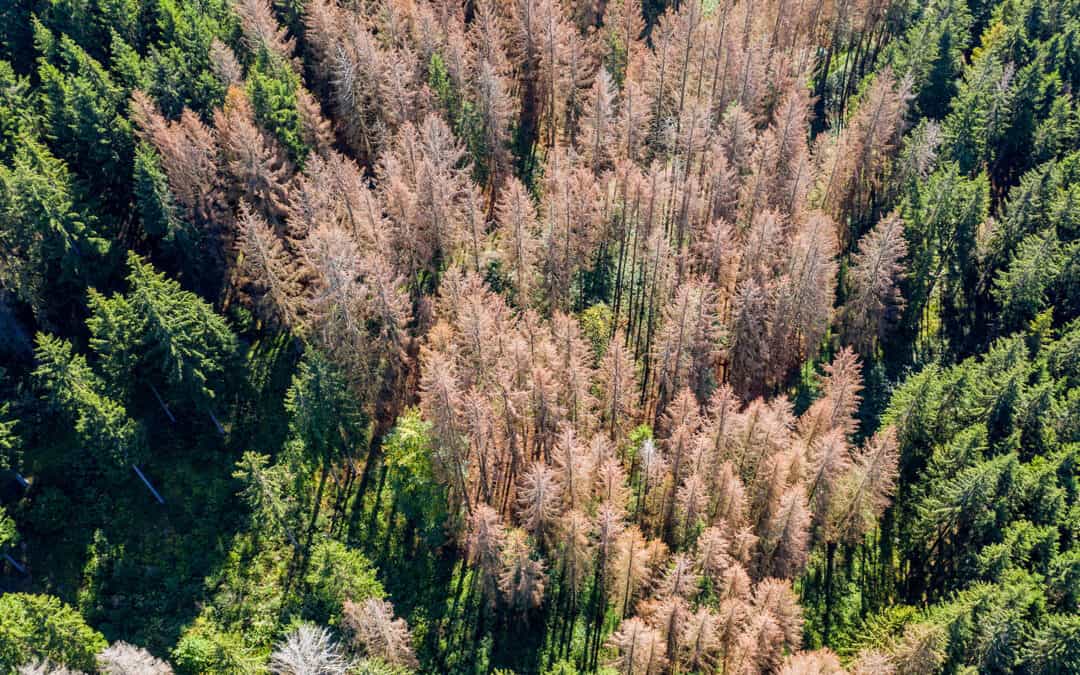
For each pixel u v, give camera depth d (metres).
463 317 55.69
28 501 57.41
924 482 61.50
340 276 55.56
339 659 45.59
